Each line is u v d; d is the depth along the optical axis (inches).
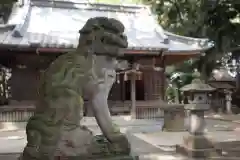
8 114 508.1
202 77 584.1
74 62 127.9
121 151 130.4
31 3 631.2
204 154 272.1
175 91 731.4
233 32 373.7
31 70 557.9
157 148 299.3
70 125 121.1
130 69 541.3
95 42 132.8
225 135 411.5
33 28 554.3
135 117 547.2
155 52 524.4
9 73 546.3
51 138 115.5
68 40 498.9
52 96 121.3
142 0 708.7
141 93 627.5
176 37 600.4
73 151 119.8
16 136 415.2
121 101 602.9
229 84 765.9
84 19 621.9
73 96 122.2
